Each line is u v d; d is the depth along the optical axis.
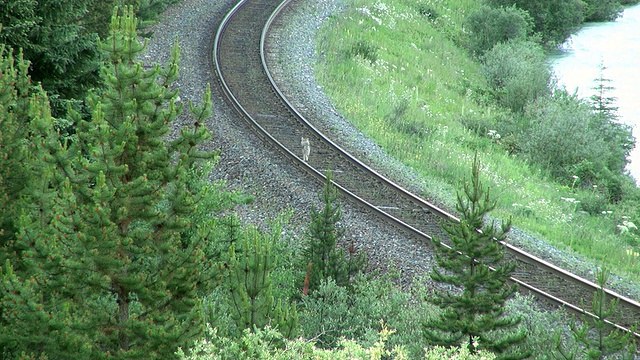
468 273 50.09
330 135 99.62
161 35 133.75
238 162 86.50
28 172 45.78
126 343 40.66
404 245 69.69
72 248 38.22
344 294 56.56
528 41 190.12
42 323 36.34
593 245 81.56
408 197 81.56
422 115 125.88
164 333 38.69
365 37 158.62
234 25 143.50
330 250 60.53
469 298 48.34
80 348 36.97
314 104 110.88
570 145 123.31
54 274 38.31
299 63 128.38
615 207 107.12
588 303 61.34
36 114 44.53
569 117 126.75
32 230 39.34
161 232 41.88
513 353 47.91
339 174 87.19
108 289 40.41
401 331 54.12
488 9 190.25
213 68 120.75
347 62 136.25
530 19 194.62
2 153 46.78
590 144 124.19
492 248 48.97
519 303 58.12
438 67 164.88
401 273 64.38
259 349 35.53
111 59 40.31
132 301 45.47
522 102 155.38
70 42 74.12
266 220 73.75
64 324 36.69
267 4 158.75
